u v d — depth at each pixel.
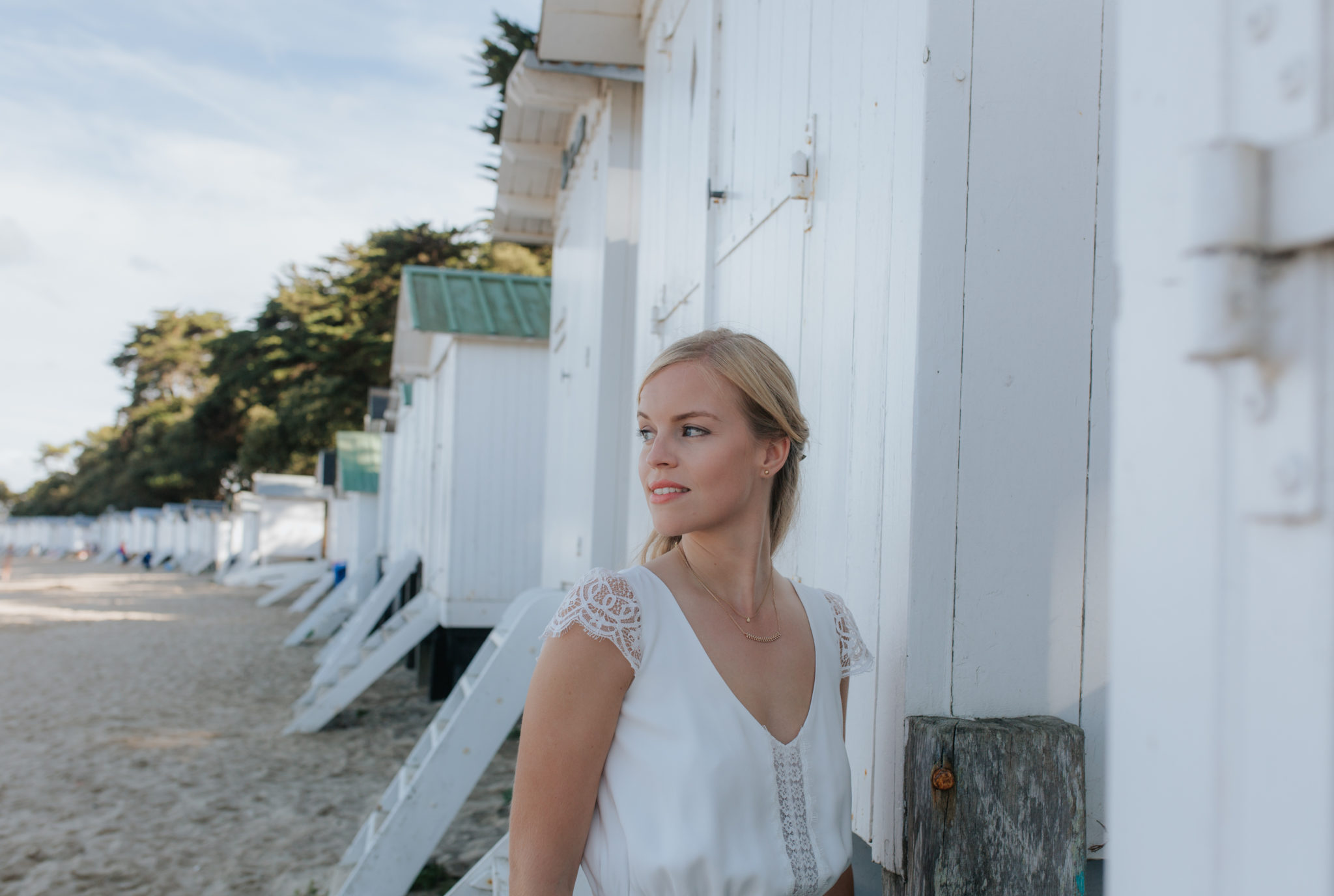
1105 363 1.90
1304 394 0.57
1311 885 0.56
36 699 9.62
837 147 2.30
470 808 5.93
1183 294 0.63
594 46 5.76
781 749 1.37
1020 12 1.87
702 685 1.33
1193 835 0.64
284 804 6.07
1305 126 0.57
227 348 39.75
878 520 1.97
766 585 1.55
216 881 4.72
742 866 1.27
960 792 1.64
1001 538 1.84
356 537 20.05
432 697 9.59
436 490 10.99
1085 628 1.89
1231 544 0.62
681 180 4.23
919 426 1.80
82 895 4.54
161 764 7.02
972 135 1.84
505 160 8.47
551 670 1.29
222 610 20.64
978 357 1.83
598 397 5.92
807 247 2.51
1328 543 0.56
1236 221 0.58
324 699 8.37
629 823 1.28
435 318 9.70
